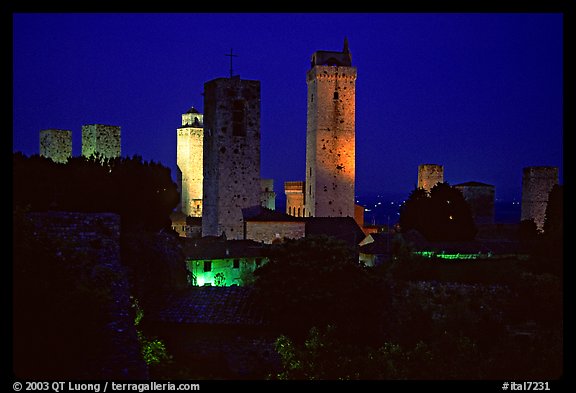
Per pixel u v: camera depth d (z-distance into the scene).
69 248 34.75
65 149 127.06
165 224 77.69
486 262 68.81
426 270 64.06
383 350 37.59
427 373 35.25
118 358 28.52
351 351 38.84
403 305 58.00
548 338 47.59
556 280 60.91
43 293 27.17
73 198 63.09
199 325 51.25
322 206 152.12
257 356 51.12
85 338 28.59
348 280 56.69
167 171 76.62
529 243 92.12
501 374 35.31
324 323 53.84
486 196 163.38
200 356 50.84
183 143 180.62
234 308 54.06
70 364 27.47
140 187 70.12
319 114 151.75
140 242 57.19
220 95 118.75
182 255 62.81
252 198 121.38
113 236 40.56
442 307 58.38
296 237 115.25
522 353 37.53
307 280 55.16
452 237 115.94
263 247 95.06
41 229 38.81
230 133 119.69
